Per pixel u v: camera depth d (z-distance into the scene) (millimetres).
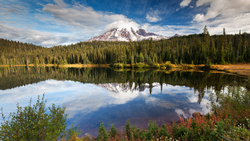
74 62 124875
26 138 3980
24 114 4211
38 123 4078
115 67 95812
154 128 6598
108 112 12570
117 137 6945
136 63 89438
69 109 13594
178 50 99875
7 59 136875
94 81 36125
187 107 13391
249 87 10273
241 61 71750
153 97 18078
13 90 23703
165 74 49312
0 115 11742
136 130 7531
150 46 106812
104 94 20547
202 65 77312
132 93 21000
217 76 38219
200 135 4812
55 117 5109
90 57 128750
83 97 18766
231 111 7473
